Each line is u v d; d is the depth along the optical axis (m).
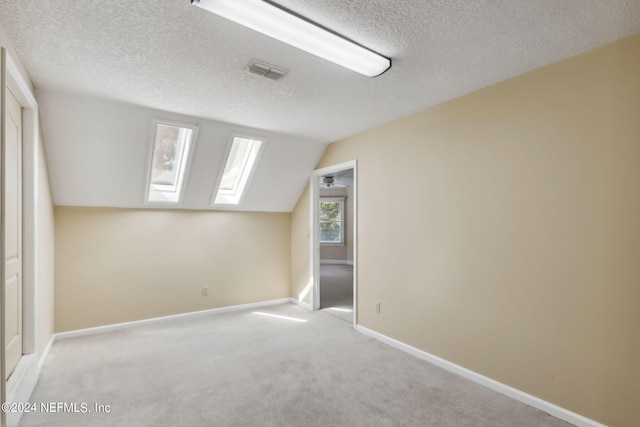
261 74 2.39
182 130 3.63
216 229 4.49
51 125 2.89
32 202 2.49
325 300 5.28
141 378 2.61
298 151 4.31
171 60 2.20
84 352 3.11
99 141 3.17
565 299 2.15
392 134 3.45
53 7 1.64
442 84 2.56
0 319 1.67
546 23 1.77
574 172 2.13
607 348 1.97
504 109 2.49
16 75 2.02
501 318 2.48
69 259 3.53
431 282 3.00
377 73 2.25
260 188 4.54
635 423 1.86
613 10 1.65
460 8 1.64
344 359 3.01
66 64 2.25
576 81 2.12
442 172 2.94
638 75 1.88
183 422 2.05
